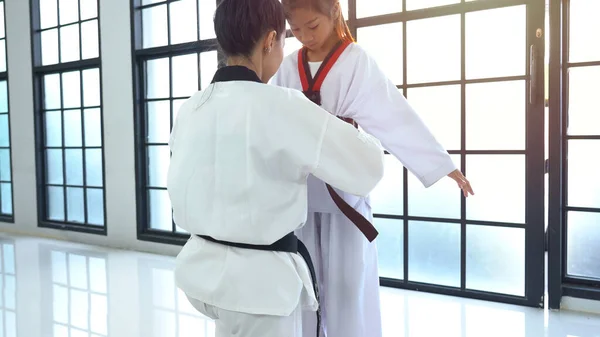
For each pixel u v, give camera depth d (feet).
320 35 4.19
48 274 12.24
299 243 3.59
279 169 3.15
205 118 3.32
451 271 10.28
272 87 3.21
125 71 14.83
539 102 8.98
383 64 10.74
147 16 14.60
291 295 3.19
